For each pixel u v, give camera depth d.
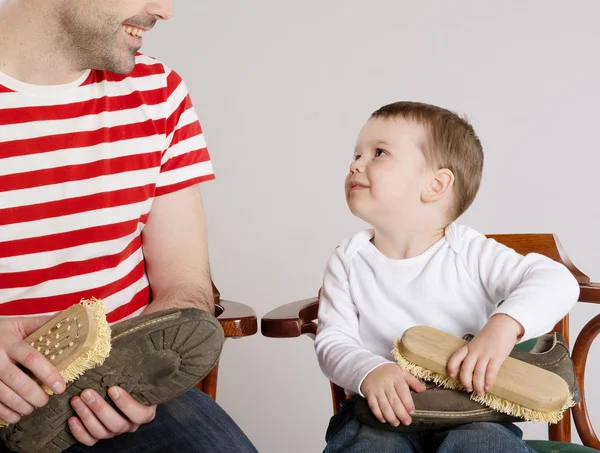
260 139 2.70
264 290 2.73
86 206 1.25
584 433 1.42
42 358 0.98
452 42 2.59
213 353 1.04
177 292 1.31
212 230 2.73
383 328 1.32
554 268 1.24
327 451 1.22
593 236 2.58
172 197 1.39
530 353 1.22
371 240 1.41
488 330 1.15
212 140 2.71
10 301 1.22
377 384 1.17
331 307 1.38
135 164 1.31
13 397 0.99
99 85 1.31
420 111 1.36
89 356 0.98
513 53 2.57
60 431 1.06
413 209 1.33
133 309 1.33
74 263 1.25
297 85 2.67
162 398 1.06
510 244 1.54
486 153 2.60
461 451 1.09
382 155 1.35
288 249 2.71
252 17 2.67
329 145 2.67
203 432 1.19
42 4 1.19
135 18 1.24
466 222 2.62
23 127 1.23
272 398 2.75
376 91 2.63
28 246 1.22
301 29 2.65
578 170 2.57
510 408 1.11
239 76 2.69
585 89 2.55
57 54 1.23
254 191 2.71
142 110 1.33
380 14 2.62
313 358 2.73
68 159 1.25
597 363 2.62
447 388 1.16
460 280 1.30
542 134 2.58
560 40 2.55
